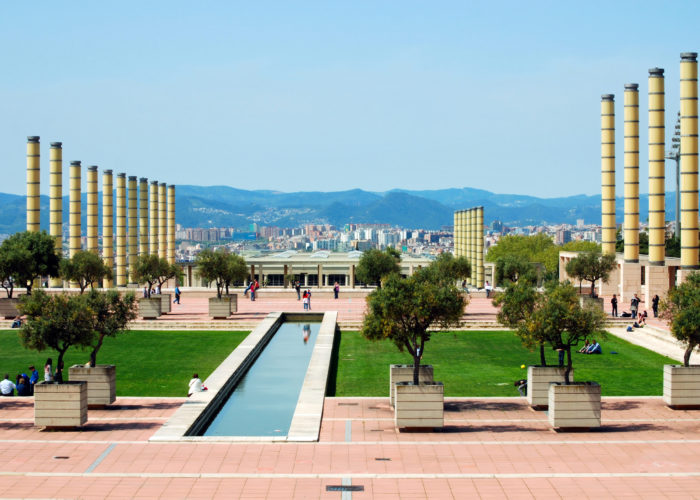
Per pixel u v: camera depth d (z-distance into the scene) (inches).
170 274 3732.8
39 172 4202.8
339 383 1956.2
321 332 2635.3
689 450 1348.4
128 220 5221.5
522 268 4035.4
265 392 1909.4
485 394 1835.6
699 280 1801.2
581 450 1347.2
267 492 1143.6
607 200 4116.6
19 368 2110.0
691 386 1647.4
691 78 3309.5
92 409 1640.0
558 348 1636.3
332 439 1414.9
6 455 1305.4
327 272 6245.1
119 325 1701.5
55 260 3449.8
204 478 1199.6
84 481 1183.6
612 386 1924.2
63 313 1616.6
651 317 3029.0
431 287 1619.1
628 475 1217.4
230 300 3056.1
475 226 5447.8
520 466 1261.1
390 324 1585.9
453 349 2450.8
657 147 3467.0
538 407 1654.8
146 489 1152.2
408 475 1214.9
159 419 1552.7
